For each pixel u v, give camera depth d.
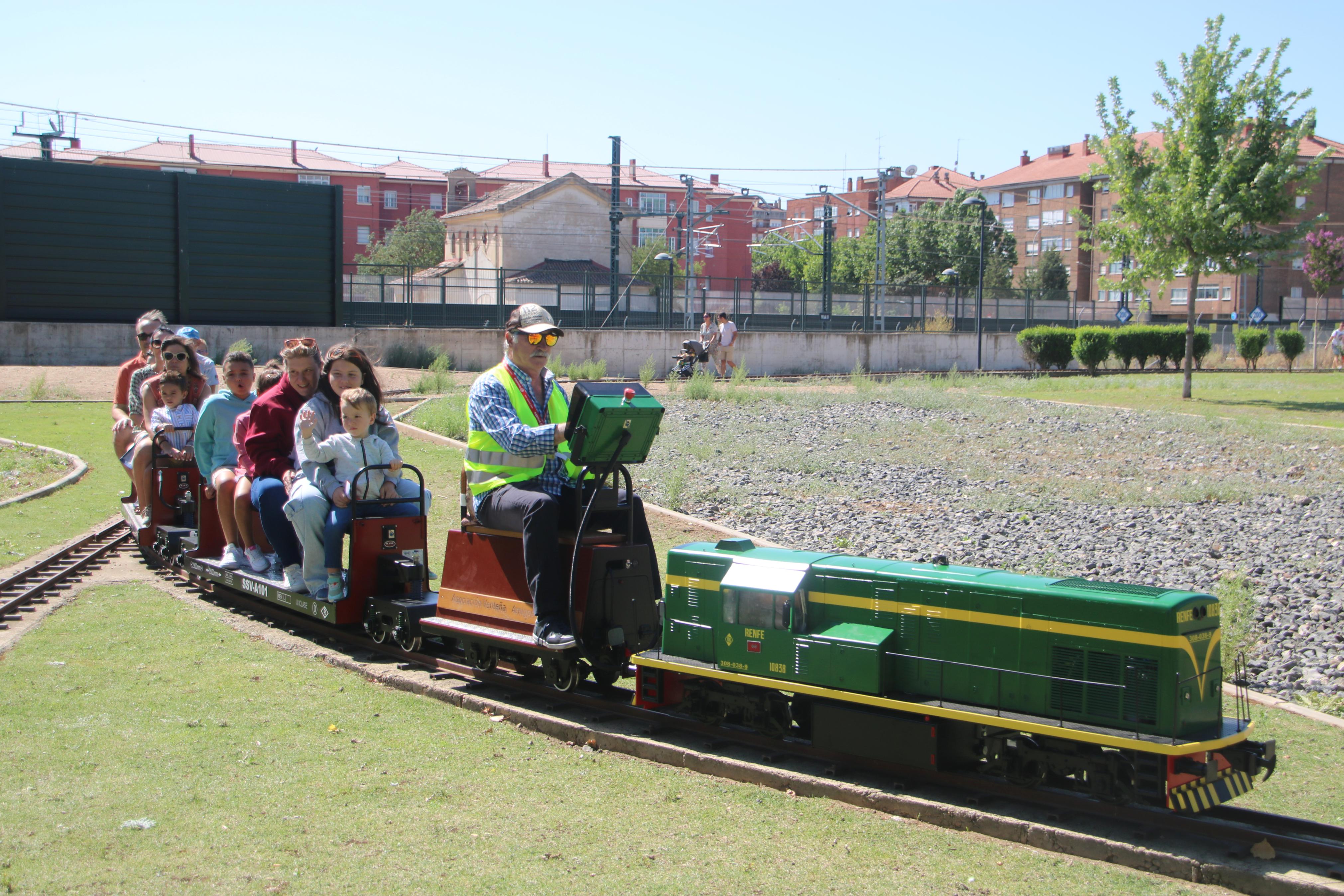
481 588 7.42
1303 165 28.36
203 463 10.02
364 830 5.13
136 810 5.27
